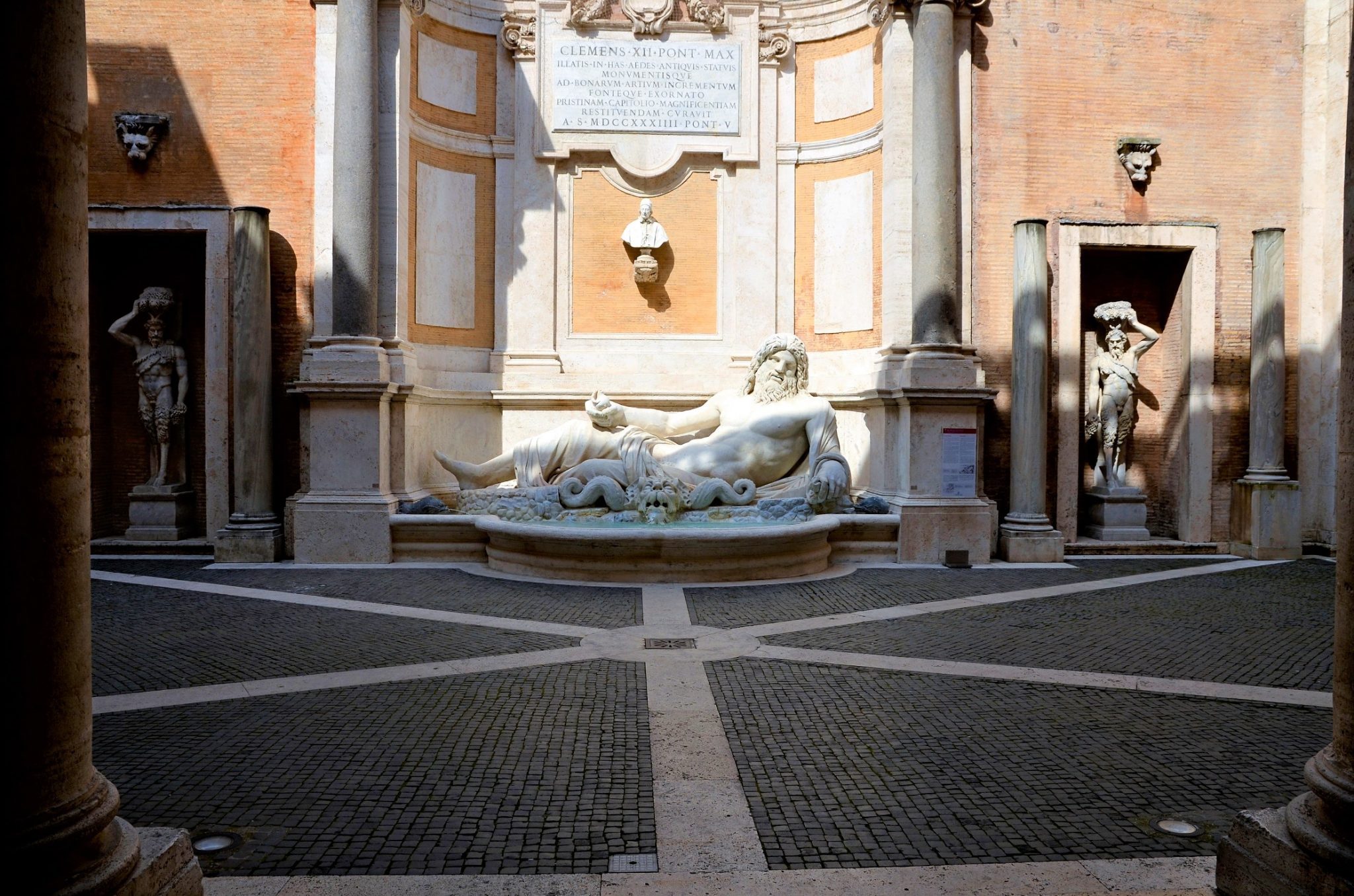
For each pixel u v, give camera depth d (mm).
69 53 2859
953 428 12469
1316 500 13883
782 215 15148
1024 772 4957
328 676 6684
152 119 12977
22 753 2719
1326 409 13820
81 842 2807
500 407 14797
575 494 12023
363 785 4703
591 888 3660
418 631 8148
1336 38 13680
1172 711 6027
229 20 13188
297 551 12141
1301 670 7059
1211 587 10734
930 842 4098
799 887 3680
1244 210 13930
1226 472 13961
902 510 12328
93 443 13820
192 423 14078
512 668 6914
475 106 14844
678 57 15070
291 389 12148
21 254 2725
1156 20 13742
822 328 14992
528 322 15000
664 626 8336
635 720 5730
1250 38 13922
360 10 12453
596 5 14867
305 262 13133
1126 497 13969
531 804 4480
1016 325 13016
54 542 2805
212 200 13156
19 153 2715
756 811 4422
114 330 13461
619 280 15273
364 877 3738
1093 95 13617
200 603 9469
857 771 4934
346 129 12414
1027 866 3865
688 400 14797
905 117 13391
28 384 2746
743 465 12742
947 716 5859
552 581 10766
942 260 12680
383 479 12414
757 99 15102
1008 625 8539
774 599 9727
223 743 5305
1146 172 13625
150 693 6266
